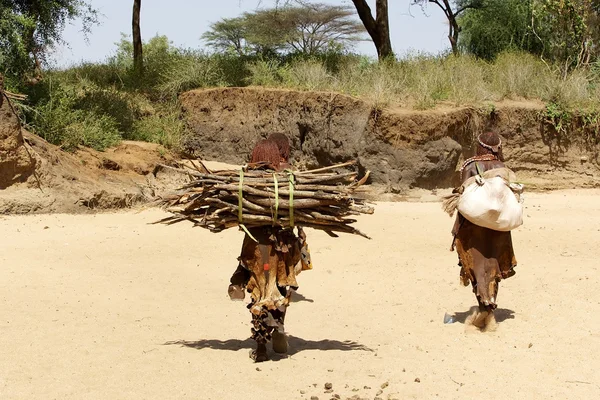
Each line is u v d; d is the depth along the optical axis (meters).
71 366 5.90
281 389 5.37
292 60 23.17
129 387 5.41
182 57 24.08
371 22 24.08
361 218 13.70
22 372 5.75
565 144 19.38
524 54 22.98
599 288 8.45
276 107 19.84
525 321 7.31
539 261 10.02
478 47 27.19
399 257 10.54
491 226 6.85
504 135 18.98
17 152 14.00
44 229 12.38
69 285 8.80
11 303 7.93
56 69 23.98
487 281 6.96
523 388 5.43
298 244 6.24
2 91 14.05
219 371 5.80
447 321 7.38
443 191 17.58
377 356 6.23
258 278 6.03
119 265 9.95
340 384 5.48
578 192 18.48
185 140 21.38
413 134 17.28
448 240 11.72
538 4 24.39
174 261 10.34
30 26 17.34
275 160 6.33
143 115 21.81
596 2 24.78
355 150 17.59
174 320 7.47
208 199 6.03
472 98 18.95
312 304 8.25
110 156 17.58
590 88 20.97
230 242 11.70
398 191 17.22
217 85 22.53
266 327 5.97
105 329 7.04
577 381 5.59
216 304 8.20
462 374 5.73
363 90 18.91
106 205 14.95
